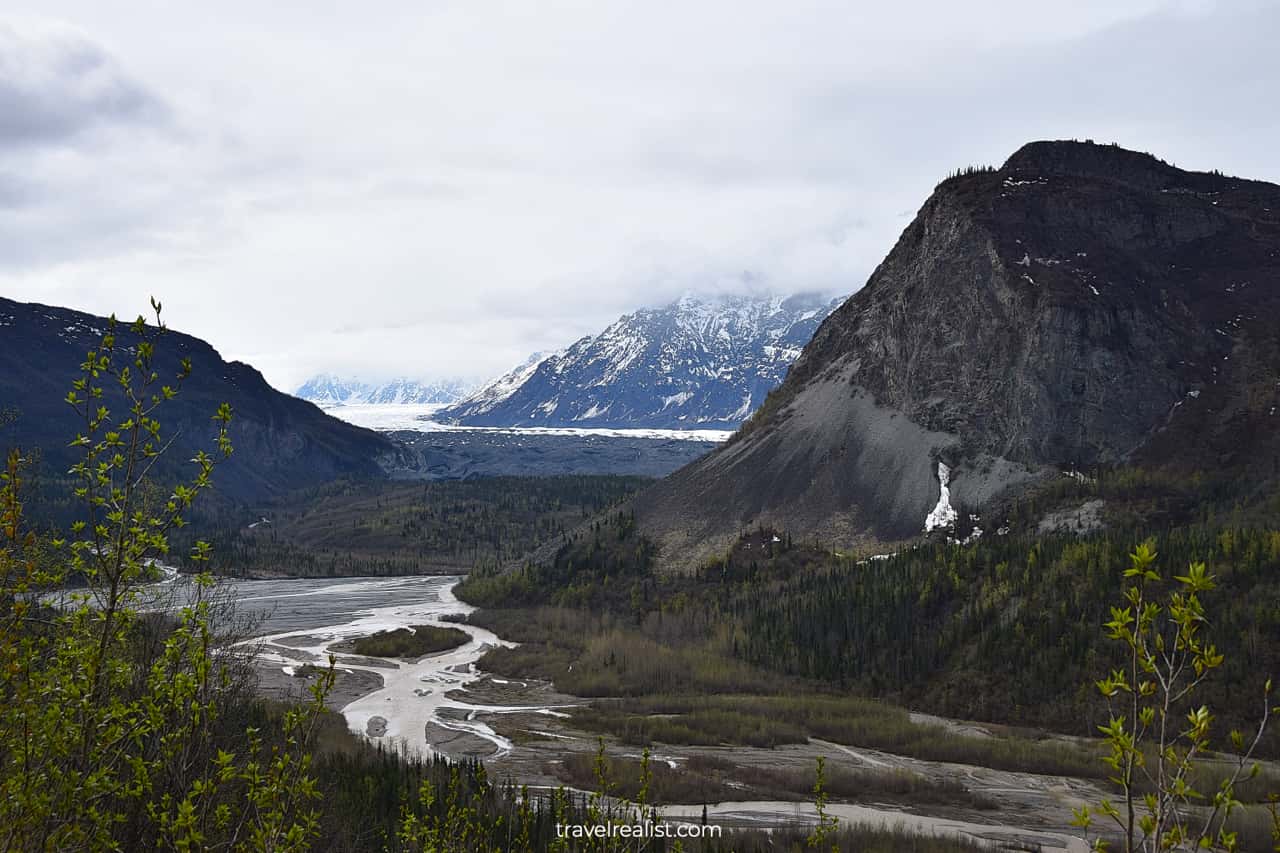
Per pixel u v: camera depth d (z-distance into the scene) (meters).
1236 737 6.99
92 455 10.64
